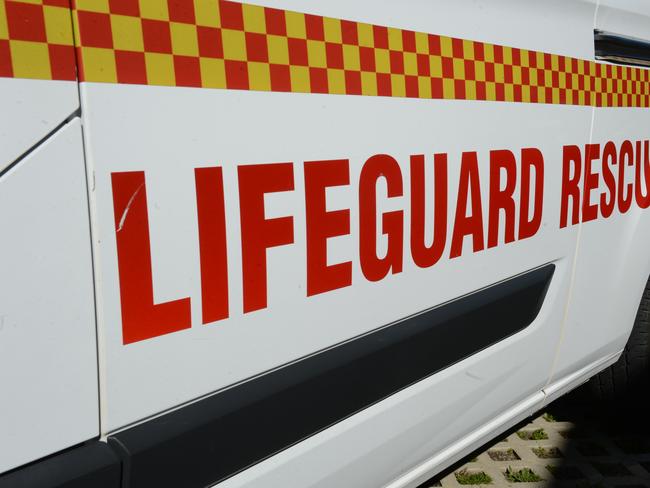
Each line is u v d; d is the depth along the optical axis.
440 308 1.66
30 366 0.96
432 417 1.73
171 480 1.18
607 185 2.18
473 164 1.66
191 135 1.10
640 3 2.23
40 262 0.95
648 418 2.79
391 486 1.73
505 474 2.56
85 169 0.98
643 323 2.59
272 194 1.23
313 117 1.28
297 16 1.24
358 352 1.46
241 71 1.16
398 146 1.46
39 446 0.99
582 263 2.15
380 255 1.46
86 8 0.97
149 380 1.11
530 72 1.80
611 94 2.14
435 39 1.52
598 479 2.54
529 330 2.00
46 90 0.94
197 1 1.10
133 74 1.02
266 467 1.34
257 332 1.25
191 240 1.12
